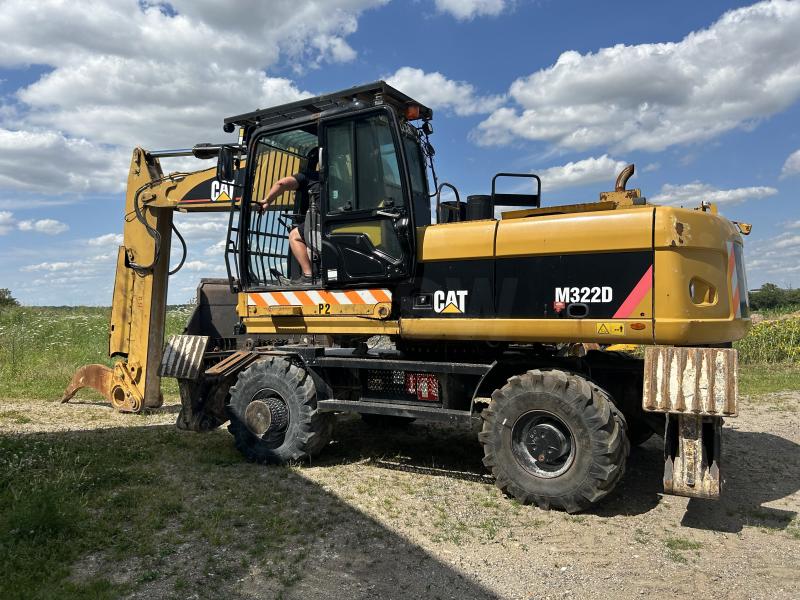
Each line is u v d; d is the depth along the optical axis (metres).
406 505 4.64
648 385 4.22
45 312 20.16
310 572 3.52
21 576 3.26
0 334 13.63
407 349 5.69
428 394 5.41
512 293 4.84
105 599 3.10
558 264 4.69
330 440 6.37
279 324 5.85
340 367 5.64
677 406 4.11
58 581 3.28
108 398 7.98
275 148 6.07
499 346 5.37
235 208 6.00
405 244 5.17
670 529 4.30
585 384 4.54
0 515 3.95
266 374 5.76
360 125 5.39
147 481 4.97
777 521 4.46
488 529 4.22
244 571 3.50
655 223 4.37
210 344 7.86
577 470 4.47
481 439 4.88
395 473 5.45
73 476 4.72
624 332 4.46
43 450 5.50
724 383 4.03
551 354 5.52
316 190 5.73
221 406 6.58
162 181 7.48
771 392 9.47
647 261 4.41
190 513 4.31
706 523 4.41
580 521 4.42
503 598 3.30
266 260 6.17
